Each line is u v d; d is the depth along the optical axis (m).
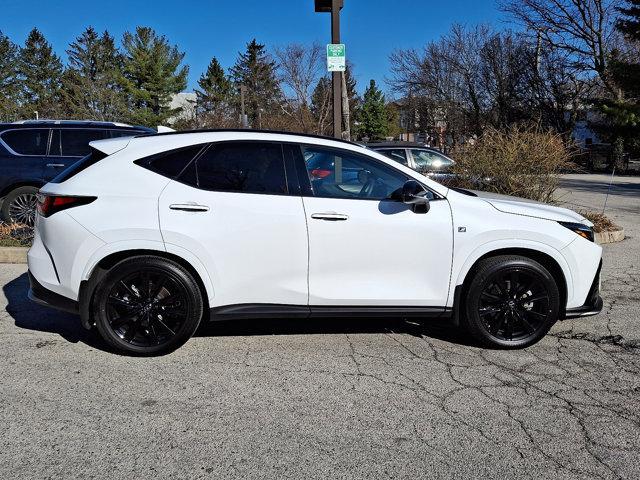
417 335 4.76
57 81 59.31
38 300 4.15
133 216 3.97
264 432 3.16
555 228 4.34
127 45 51.09
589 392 3.70
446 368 4.06
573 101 33.81
